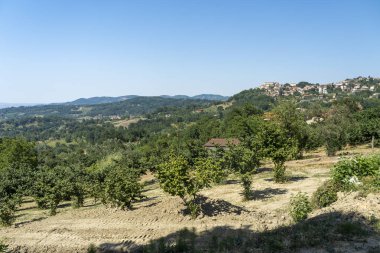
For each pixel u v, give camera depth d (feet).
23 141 253.85
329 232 37.40
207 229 56.24
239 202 83.05
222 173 72.54
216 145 149.28
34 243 60.54
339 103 283.38
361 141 181.47
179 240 46.70
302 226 41.06
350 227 37.14
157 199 98.27
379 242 34.01
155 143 302.66
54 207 102.94
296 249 35.01
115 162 167.63
